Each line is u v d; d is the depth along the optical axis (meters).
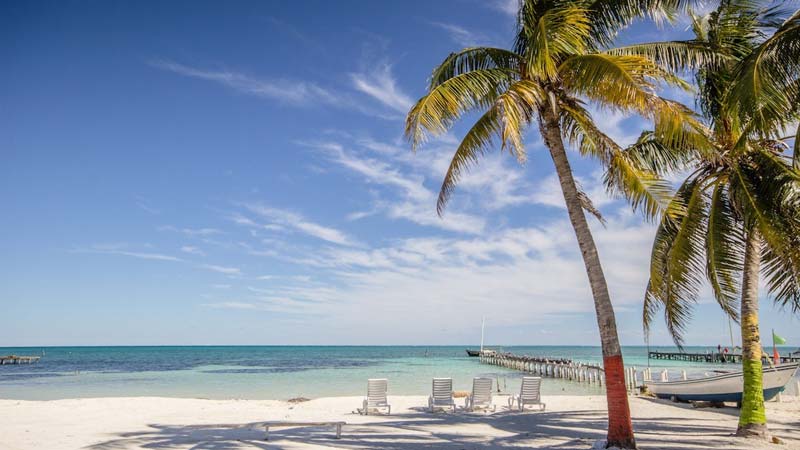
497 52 9.85
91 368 51.94
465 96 9.31
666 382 18.69
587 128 9.45
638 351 172.38
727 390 15.90
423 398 20.59
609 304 9.24
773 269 9.45
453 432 11.76
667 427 12.17
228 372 44.41
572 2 9.38
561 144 9.66
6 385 30.88
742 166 9.89
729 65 9.67
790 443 10.12
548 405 17.78
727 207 10.44
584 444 10.16
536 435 11.34
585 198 10.17
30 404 17.64
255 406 18.00
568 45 8.72
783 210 9.05
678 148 10.34
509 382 33.56
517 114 8.00
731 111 7.82
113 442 10.43
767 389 16.50
